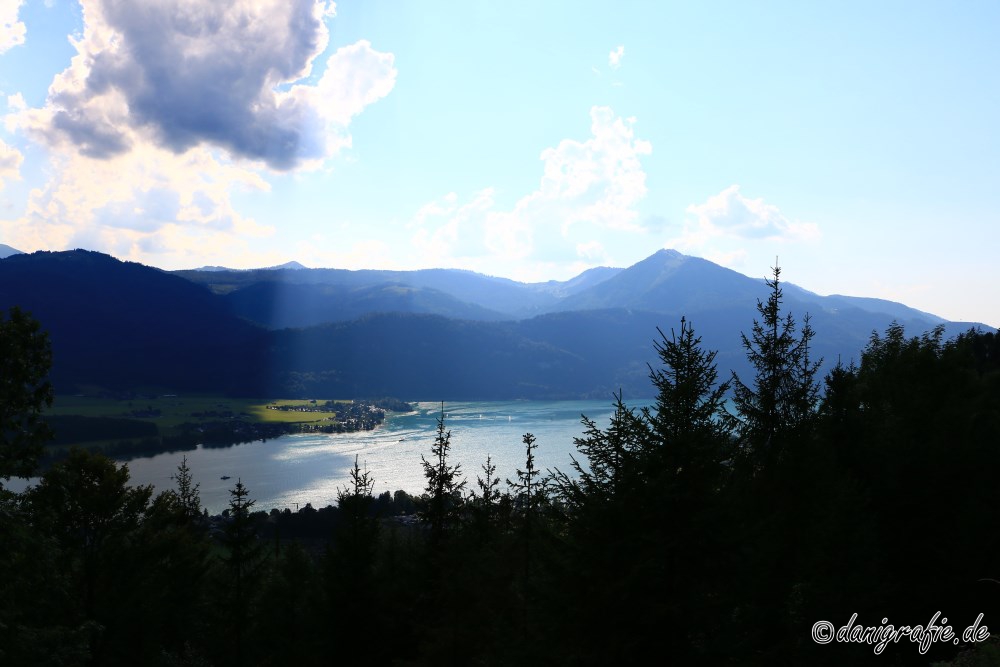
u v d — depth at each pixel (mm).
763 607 17609
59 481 33594
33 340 23281
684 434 15250
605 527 15102
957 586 22953
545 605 15656
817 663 17219
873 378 30828
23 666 19844
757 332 23344
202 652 47094
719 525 14602
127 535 36750
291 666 35688
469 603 27344
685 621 14211
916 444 24719
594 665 14422
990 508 23156
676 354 16188
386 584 32500
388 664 30531
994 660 15359
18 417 22688
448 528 33781
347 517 32406
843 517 19469
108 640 33344
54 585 23750
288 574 47219
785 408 22609
